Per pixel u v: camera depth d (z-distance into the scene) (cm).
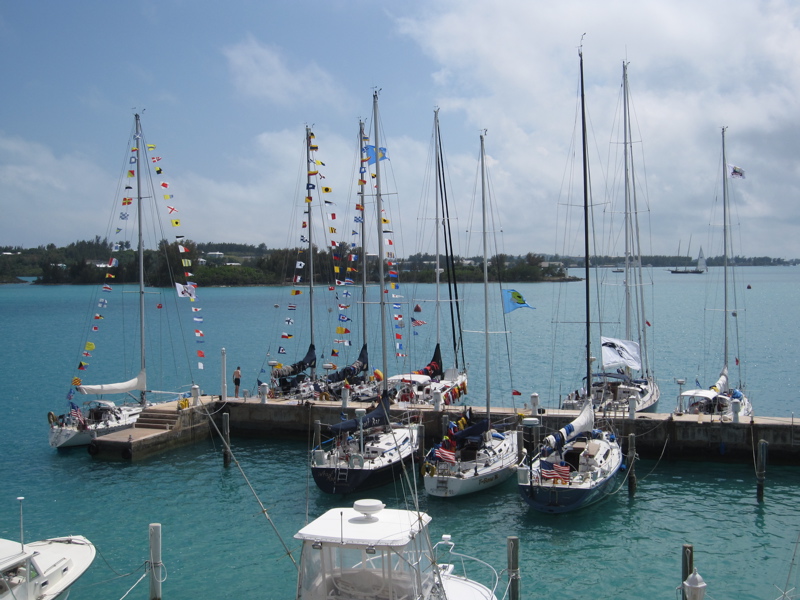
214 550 2422
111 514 2756
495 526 2633
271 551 2416
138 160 4247
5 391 5562
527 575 2227
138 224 4241
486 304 3553
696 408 3838
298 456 3625
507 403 4928
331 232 4756
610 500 2923
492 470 3002
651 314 12406
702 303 15062
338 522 1577
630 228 5003
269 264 19688
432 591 1589
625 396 4134
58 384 5912
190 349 8294
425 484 2922
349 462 2955
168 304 16388
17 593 1711
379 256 3644
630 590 2131
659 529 2603
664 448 3519
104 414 3784
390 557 1473
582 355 7475
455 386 4366
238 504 2872
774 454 3412
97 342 9056
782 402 4925
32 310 14950
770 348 7762
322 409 3941
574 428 2927
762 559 2345
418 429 3353
